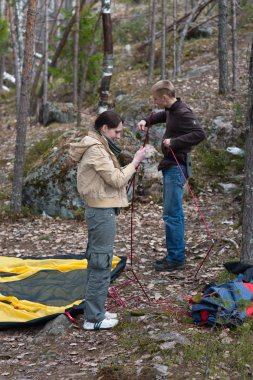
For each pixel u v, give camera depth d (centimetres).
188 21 1496
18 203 869
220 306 434
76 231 798
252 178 515
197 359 391
